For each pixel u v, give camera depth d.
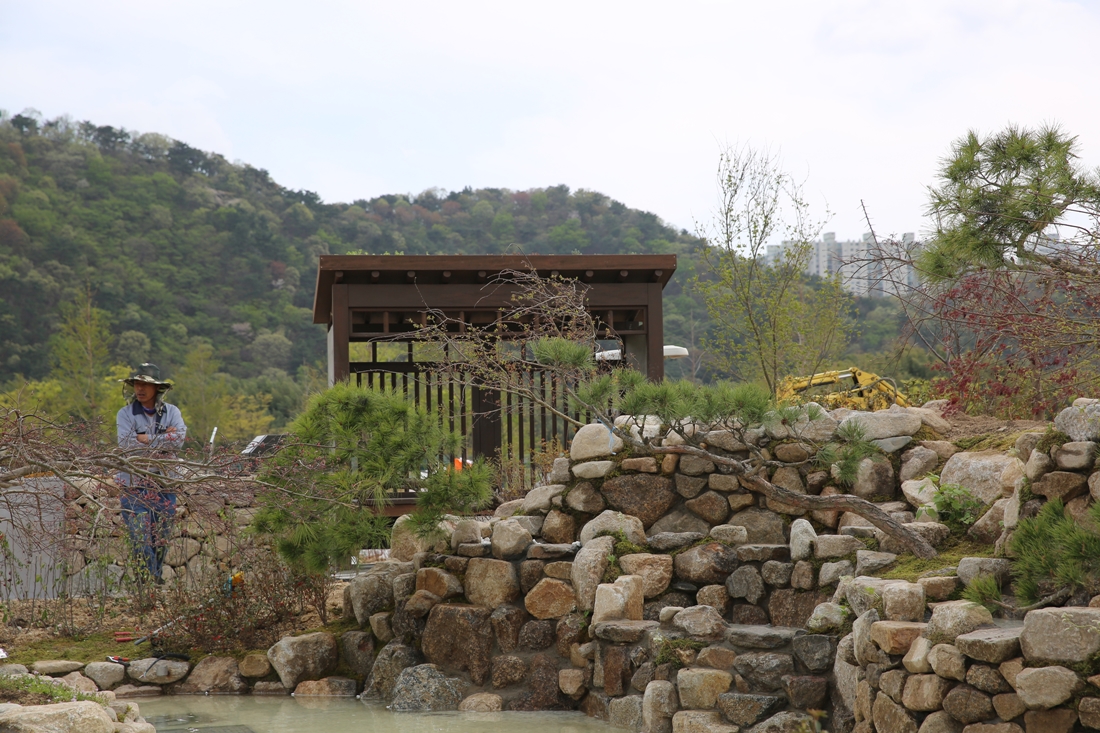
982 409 8.32
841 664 4.87
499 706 6.23
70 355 44.47
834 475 6.62
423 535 7.05
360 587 7.32
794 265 15.16
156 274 70.38
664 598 6.30
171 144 83.50
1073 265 6.72
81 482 6.62
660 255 10.46
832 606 5.17
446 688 6.38
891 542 5.68
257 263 73.31
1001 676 3.85
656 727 5.33
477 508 7.80
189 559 8.40
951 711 3.99
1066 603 4.20
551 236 64.06
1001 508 5.40
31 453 5.61
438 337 9.61
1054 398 7.57
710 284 15.46
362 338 10.41
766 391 6.26
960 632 4.13
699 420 6.18
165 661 7.00
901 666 4.36
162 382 8.95
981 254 6.97
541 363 6.65
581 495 7.08
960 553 5.40
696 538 6.50
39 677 5.25
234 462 6.27
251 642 7.35
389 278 10.53
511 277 10.46
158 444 6.58
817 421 6.66
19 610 7.87
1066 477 4.70
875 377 10.77
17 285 62.84
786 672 5.11
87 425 6.04
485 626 6.54
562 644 6.33
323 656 7.06
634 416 6.34
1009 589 4.62
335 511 6.88
